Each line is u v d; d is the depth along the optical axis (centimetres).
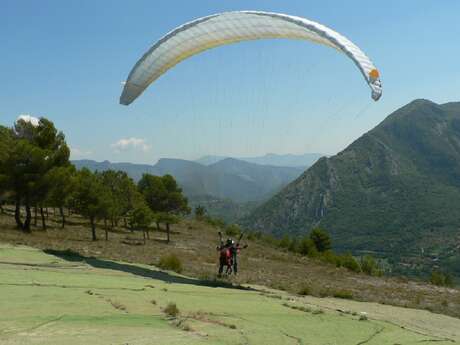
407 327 1225
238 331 904
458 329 1345
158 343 739
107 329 799
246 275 2178
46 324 798
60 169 3284
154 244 3734
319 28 1531
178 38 1753
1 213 4300
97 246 2711
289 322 1059
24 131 3822
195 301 1178
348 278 3080
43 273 1373
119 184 4731
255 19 1641
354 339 978
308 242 5191
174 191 5212
